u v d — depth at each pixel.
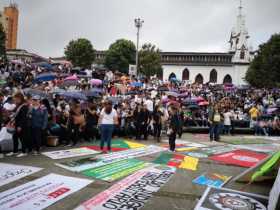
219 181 8.52
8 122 10.62
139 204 6.45
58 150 11.15
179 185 7.91
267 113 23.22
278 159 7.92
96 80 23.58
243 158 12.15
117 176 8.33
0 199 6.29
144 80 39.09
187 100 22.34
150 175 8.61
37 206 6.04
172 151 12.48
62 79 22.25
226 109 21.05
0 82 18.89
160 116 15.11
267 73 60.28
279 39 59.84
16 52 70.88
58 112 12.61
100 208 6.12
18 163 9.00
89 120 13.48
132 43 79.75
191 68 105.00
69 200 6.44
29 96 10.70
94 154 10.88
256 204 6.89
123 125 15.38
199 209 6.39
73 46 80.56
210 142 16.08
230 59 104.06
